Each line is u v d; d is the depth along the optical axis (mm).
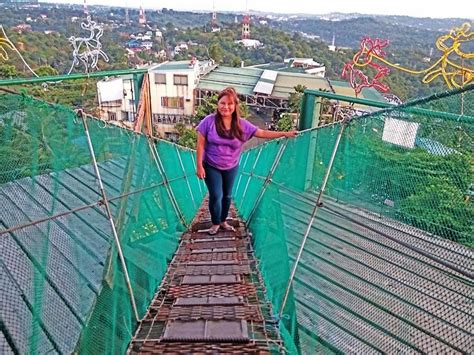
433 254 2168
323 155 3354
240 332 2158
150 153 3832
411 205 2322
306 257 2922
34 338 1779
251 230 3953
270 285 2779
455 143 2111
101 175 2824
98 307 2135
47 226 2248
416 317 2250
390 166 2447
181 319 2303
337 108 5414
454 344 2033
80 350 1892
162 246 3346
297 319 2488
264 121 29172
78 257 2305
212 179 3605
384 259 2602
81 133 2596
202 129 3412
